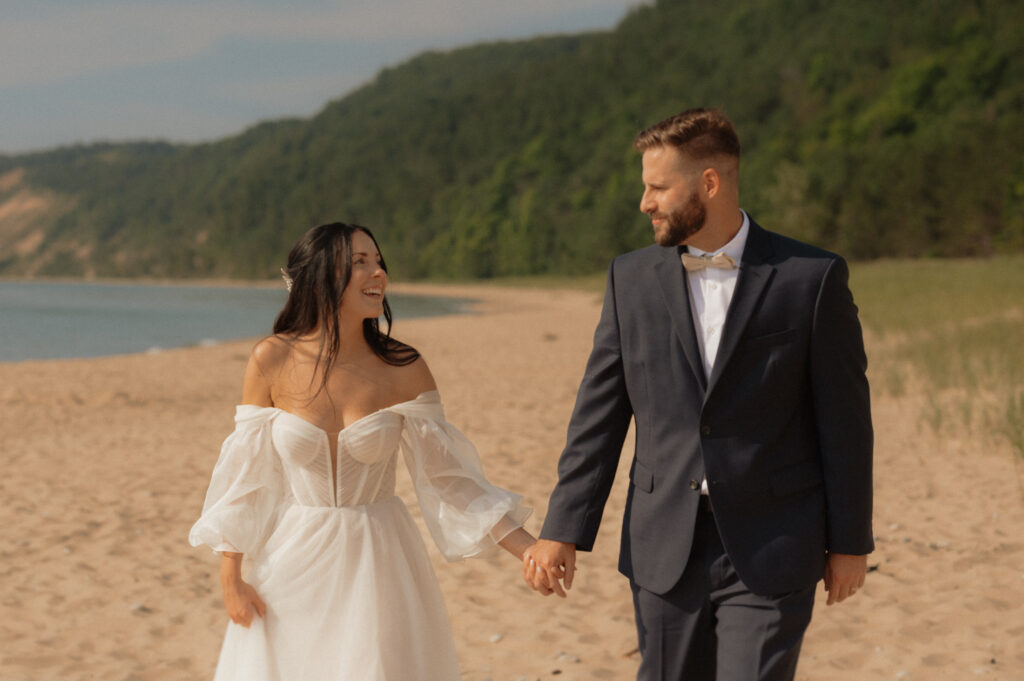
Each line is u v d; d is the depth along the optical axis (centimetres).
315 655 252
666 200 242
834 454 236
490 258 13212
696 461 239
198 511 693
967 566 503
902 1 12444
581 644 426
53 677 402
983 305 2083
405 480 736
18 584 526
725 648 236
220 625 465
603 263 10638
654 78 16412
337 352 266
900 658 391
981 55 9162
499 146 17188
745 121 11788
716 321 243
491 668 399
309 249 266
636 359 250
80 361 2041
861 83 10356
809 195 7494
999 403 964
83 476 821
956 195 6694
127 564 562
